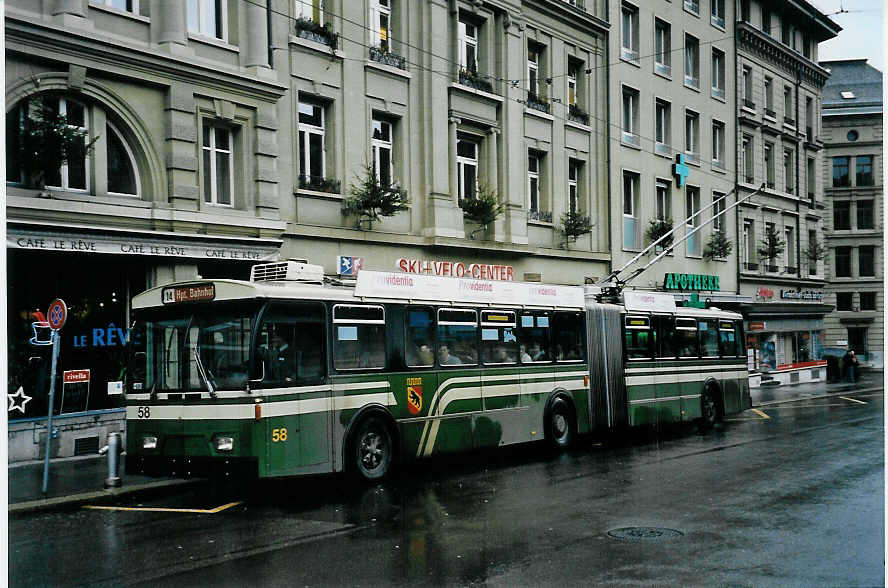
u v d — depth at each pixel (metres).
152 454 11.73
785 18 44.53
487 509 10.60
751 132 40.47
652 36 33.16
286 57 19.14
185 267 16.78
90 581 7.67
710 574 7.55
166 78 16.30
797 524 9.54
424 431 13.55
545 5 27.08
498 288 15.52
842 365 46.75
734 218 38.69
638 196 32.12
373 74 21.31
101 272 16.02
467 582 7.39
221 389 11.20
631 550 8.41
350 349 12.43
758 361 40.03
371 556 8.32
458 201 23.75
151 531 9.72
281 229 18.33
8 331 14.69
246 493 12.22
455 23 23.56
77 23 14.87
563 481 12.79
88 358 15.88
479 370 14.78
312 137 20.19
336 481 12.94
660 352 19.78
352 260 20.33
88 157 15.45
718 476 13.02
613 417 18.12
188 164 16.67
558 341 16.86
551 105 27.42
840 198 62.16
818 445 16.91
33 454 14.83
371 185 20.12
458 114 23.55
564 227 27.50
